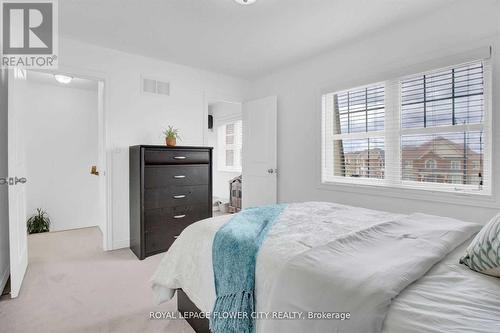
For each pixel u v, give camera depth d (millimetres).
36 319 1784
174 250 1712
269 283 1065
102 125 3273
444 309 743
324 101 3322
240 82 4246
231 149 5836
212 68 3785
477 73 2184
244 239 1332
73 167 4680
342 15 2391
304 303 897
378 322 729
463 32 2174
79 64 2936
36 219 4223
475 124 2182
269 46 3043
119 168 3221
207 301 1396
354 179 3084
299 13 2352
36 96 4355
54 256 2969
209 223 1683
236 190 5258
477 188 2191
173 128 3600
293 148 3676
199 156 3361
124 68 3229
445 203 2314
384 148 2803
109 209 3156
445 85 2363
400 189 2602
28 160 4316
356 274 899
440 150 2412
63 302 2002
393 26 2588
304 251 1112
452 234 1308
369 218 1734
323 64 3273
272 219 1689
